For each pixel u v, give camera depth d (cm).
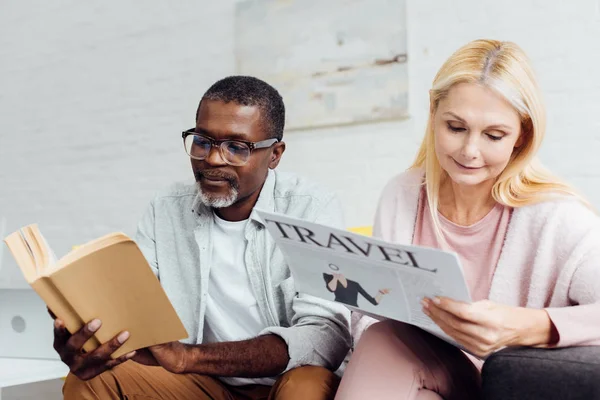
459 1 254
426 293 98
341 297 111
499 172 117
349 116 277
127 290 104
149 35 341
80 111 367
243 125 137
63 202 373
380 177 271
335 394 117
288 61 294
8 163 396
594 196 226
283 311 144
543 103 115
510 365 96
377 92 270
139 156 345
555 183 122
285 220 102
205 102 141
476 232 126
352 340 138
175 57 332
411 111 263
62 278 100
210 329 150
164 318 107
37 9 383
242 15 308
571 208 117
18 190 391
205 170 139
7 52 395
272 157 150
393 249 94
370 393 106
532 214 120
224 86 143
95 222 361
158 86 338
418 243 134
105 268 101
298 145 292
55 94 376
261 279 143
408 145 264
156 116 339
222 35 316
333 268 106
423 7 262
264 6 301
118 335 109
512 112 112
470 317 96
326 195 150
